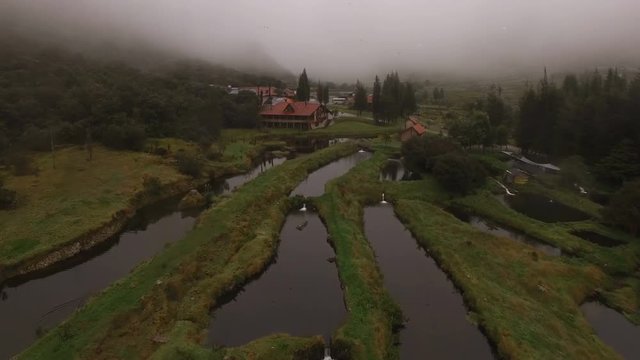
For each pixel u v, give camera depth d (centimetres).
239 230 5959
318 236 6206
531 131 10569
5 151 8631
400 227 6656
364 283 4719
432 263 5519
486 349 3947
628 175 7962
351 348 3716
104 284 5016
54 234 5775
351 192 7856
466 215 7319
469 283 4784
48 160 8600
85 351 3594
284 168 9206
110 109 10300
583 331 4166
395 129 14738
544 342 3875
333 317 4366
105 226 6262
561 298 4647
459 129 11019
